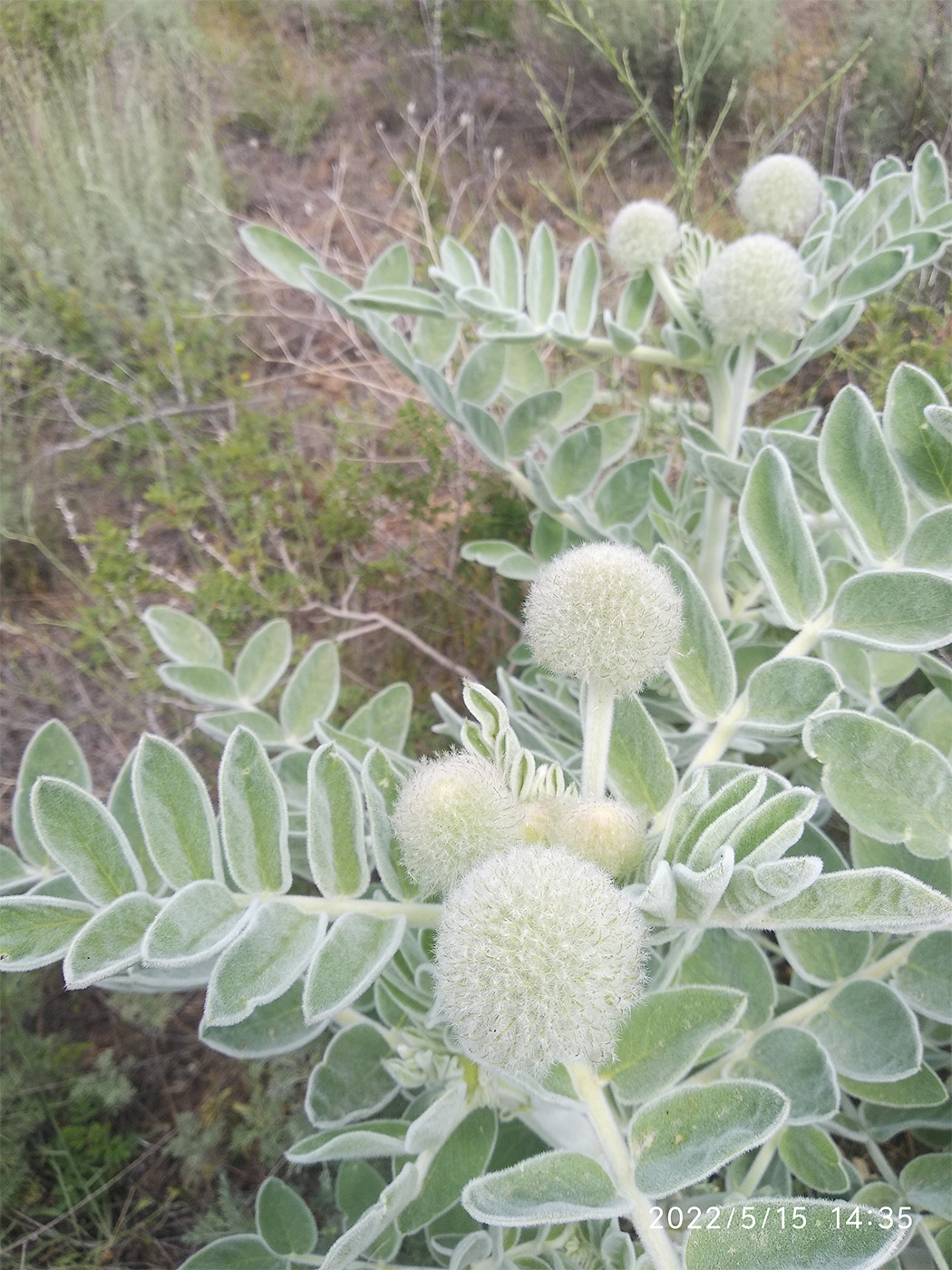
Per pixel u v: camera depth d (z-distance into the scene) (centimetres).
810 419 49
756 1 95
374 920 24
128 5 120
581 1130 27
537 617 26
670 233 43
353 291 45
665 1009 25
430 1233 32
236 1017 21
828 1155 30
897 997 29
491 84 115
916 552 27
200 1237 43
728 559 48
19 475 79
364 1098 32
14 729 68
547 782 26
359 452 77
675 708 41
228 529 76
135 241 92
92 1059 52
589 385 55
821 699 27
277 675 43
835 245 43
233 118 120
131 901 22
